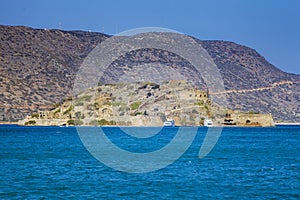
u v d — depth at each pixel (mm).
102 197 131625
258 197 133125
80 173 170875
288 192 139500
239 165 199125
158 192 138000
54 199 129250
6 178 160500
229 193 137750
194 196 133500
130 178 159750
